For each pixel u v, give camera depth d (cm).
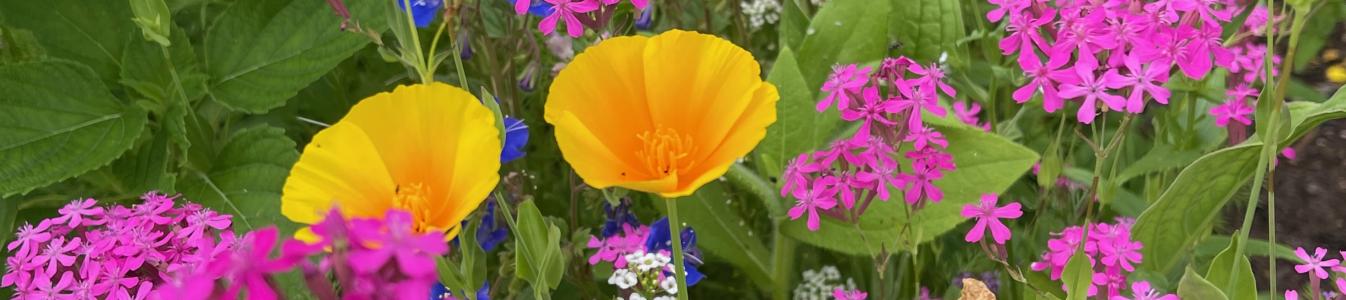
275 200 82
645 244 81
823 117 89
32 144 83
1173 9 66
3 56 94
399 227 41
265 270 42
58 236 71
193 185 84
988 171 79
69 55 91
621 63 50
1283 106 57
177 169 92
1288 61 55
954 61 97
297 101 104
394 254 41
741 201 99
